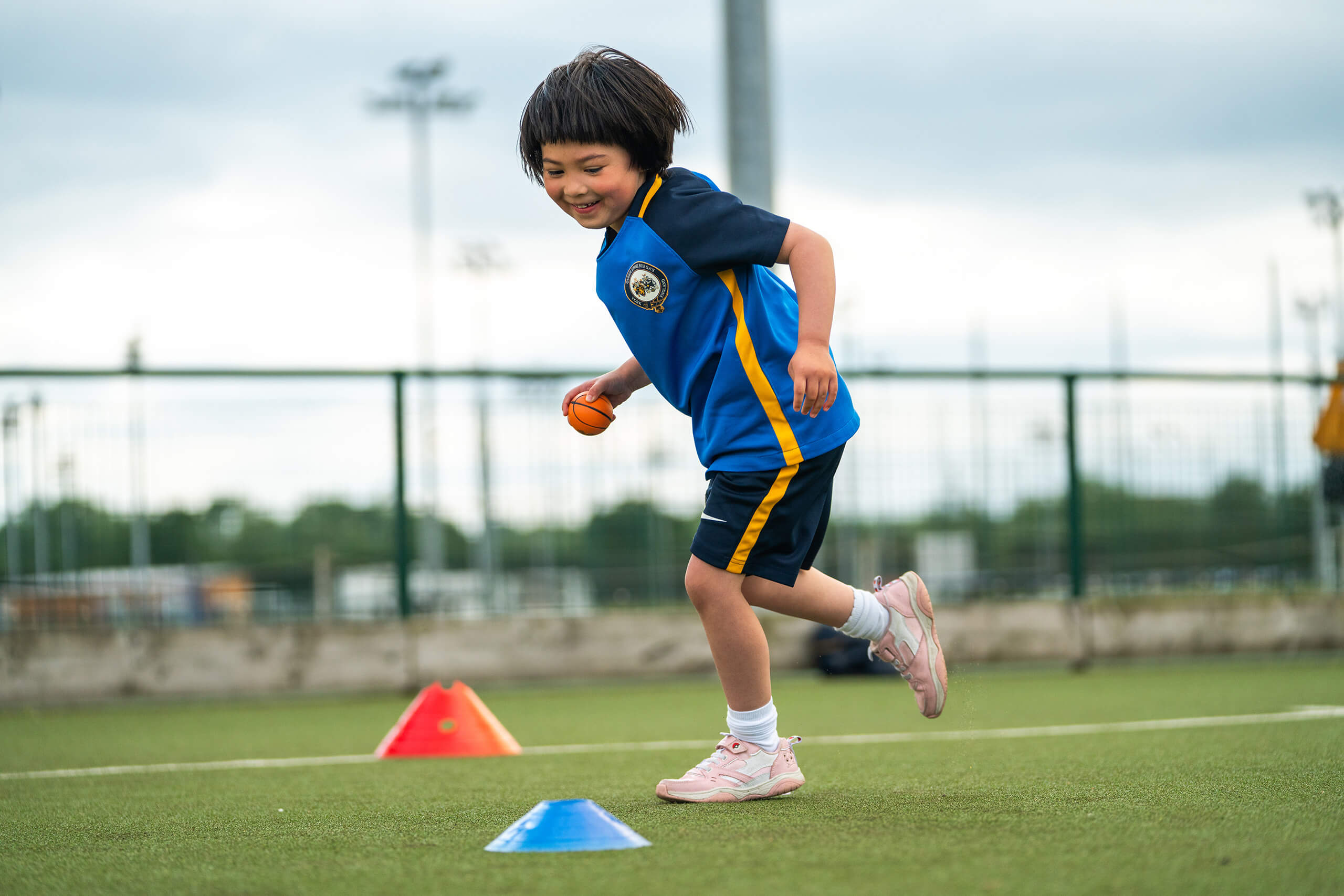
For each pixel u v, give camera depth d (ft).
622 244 16.30
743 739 16.84
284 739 30.42
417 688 43.62
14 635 40.45
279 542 47.47
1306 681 41.04
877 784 18.54
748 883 11.24
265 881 12.35
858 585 50.72
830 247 15.76
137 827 16.66
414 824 16.02
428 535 49.01
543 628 44.83
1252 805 15.47
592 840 13.19
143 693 41.37
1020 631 48.57
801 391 15.15
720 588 16.20
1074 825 14.07
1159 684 40.86
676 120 16.51
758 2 55.57
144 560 43.91
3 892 12.35
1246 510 51.80
